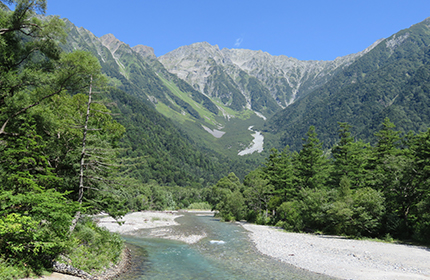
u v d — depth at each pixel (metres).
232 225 56.19
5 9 20.27
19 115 19.14
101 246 19.56
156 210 103.12
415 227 33.56
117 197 22.36
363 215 35.00
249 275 18.80
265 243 32.38
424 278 17.64
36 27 21.14
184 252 26.61
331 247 29.20
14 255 12.74
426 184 34.91
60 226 14.52
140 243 31.23
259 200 66.50
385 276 18.17
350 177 55.28
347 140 57.50
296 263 22.27
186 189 154.00
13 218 11.91
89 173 20.70
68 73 20.55
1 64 20.05
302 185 63.00
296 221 46.38
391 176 38.66
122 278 16.80
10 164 15.24
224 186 128.75
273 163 72.88
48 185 18.31
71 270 14.40
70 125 19.80
